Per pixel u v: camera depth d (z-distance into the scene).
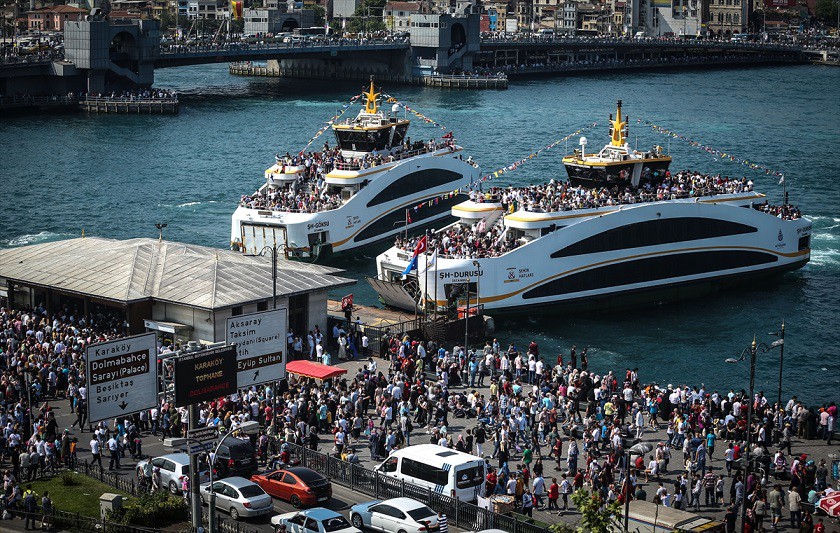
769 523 62.06
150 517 57.34
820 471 65.31
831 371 97.12
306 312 91.69
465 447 68.75
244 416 68.56
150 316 89.00
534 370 84.12
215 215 154.62
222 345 61.34
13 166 187.38
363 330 93.56
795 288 121.12
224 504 59.31
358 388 76.19
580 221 107.88
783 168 196.12
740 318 110.81
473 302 104.06
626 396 78.12
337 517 55.44
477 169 145.75
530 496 60.69
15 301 95.12
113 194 166.88
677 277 115.12
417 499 60.28
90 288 89.75
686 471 66.81
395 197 132.88
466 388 82.56
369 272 124.38
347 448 67.75
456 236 107.69
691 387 92.31
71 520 57.91
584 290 109.62
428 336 98.38
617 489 63.59
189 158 198.25
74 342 80.75
